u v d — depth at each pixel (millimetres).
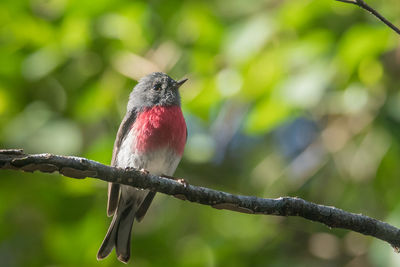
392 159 11414
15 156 6172
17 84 11781
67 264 11320
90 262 11320
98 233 11492
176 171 12945
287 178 12508
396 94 10562
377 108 11016
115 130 12164
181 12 11758
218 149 13328
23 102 11898
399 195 10180
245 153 14031
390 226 6730
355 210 12359
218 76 10516
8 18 11328
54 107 11797
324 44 10211
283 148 13789
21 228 12281
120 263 11500
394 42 9883
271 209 6785
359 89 10555
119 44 11695
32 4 11430
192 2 11758
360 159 11820
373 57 9984
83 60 11766
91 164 6504
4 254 12250
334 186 12750
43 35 11375
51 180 11891
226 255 12148
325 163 12320
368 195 12273
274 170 12961
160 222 12805
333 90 11062
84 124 11773
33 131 11445
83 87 11789
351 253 12258
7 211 12086
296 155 13672
